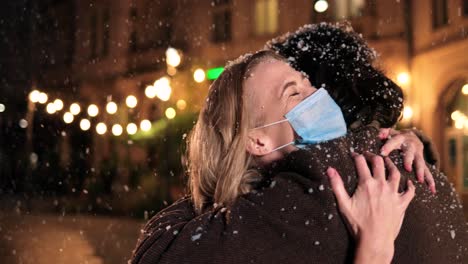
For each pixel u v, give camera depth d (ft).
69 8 70.28
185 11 55.67
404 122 28.32
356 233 4.32
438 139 40.57
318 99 5.12
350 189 4.45
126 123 46.60
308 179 4.45
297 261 4.27
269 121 5.11
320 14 46.09
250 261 4.29
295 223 4.33
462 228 5.03
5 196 48.67
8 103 70.18
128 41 62.90
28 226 30.96
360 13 44.37
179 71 37.24
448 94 40.32
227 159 5.13
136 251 4.84
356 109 5.47
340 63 5.62
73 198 42.11
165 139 35.65
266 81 5.21
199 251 4.39
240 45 51.39
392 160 4.83
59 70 70.08
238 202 4.52
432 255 4.57
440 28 40.45
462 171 38.70
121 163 41.57
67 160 57.72
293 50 6.09
